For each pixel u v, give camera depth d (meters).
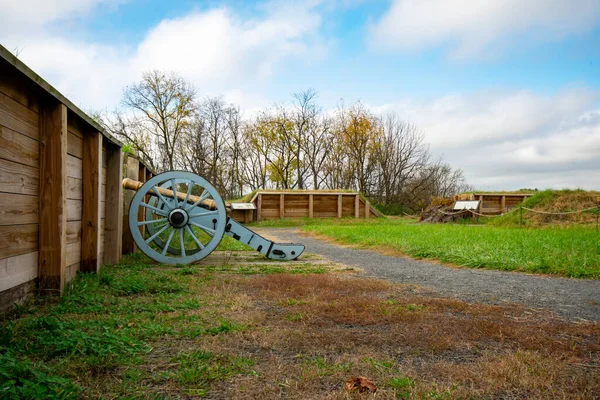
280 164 53.28
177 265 8.30
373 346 3.52
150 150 46.56
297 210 30.70
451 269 8.52
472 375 2.91
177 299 5.16
